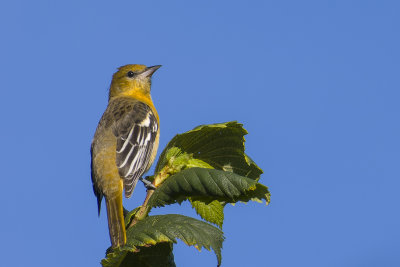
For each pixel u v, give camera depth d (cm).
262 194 607
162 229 553
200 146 692
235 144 687
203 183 604
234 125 671
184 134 674
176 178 626
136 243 549
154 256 609
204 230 546
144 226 576
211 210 679
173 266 617
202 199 629
